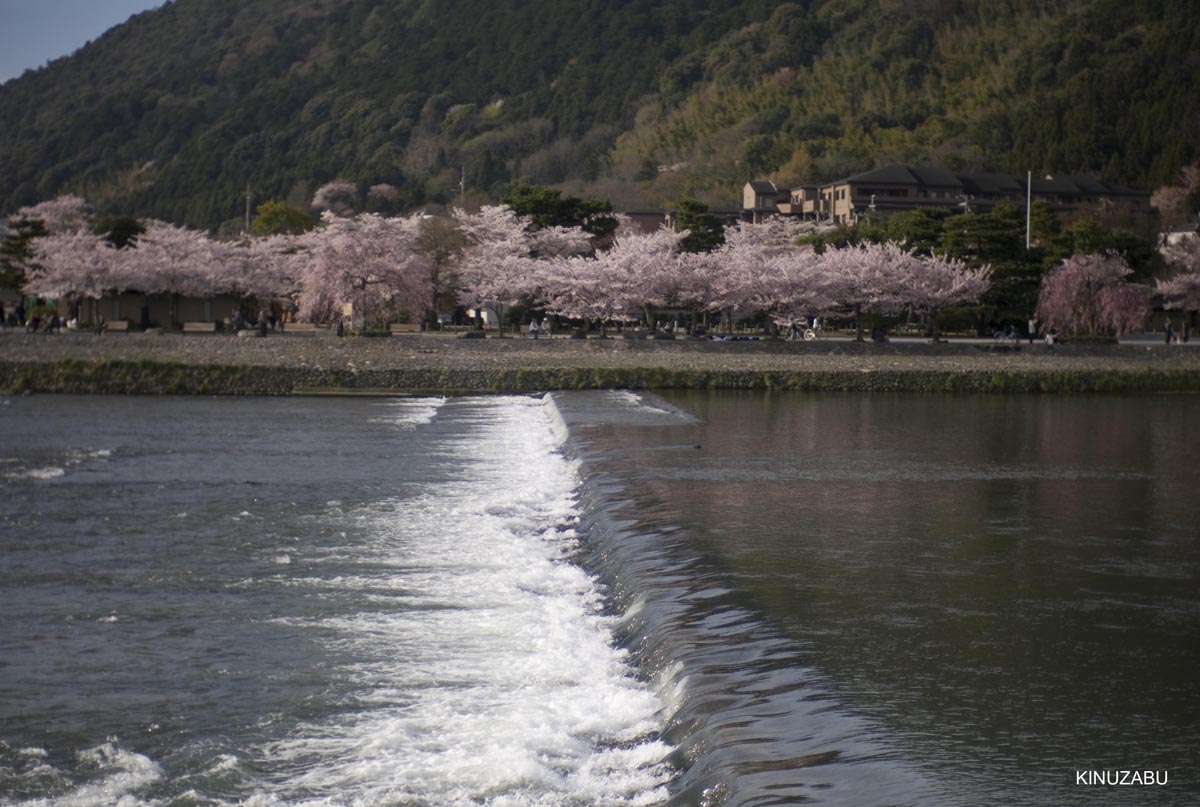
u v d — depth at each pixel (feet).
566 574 50.14
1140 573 43.32
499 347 203.21
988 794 22.35
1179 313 317.22
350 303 231.50
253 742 31.86
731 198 560.20
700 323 293.23
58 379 164.35
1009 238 246.47
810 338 243.81
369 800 27.48
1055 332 242.78
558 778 27.55
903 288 221.66
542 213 293.43
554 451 97.91
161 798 28.68
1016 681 29.68
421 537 59.72
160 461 91.71
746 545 48.91
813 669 30.68
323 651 39.60
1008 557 46.42
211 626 43.34
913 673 30.37
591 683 34.55
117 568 53.52
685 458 82.58
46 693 36.37
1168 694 28.55
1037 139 572.92
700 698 29.09
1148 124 543.39
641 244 239.30
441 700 33.96
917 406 142.20
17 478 82.38
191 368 166.09
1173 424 117.80
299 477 82.64
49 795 29.04
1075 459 84.07
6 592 49.11
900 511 58.54
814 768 23.91
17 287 286.87
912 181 460.14
